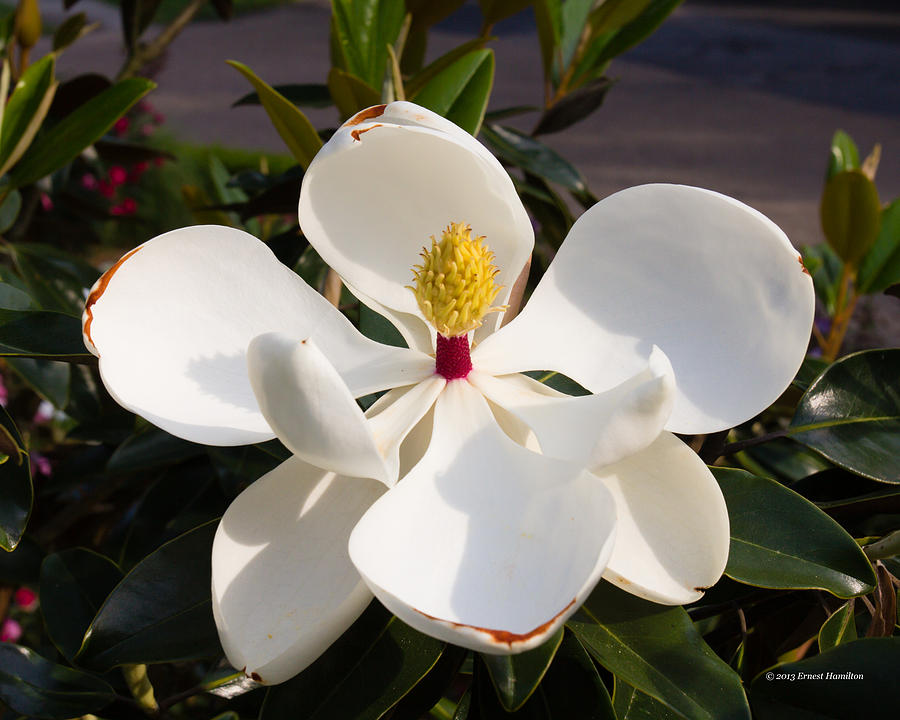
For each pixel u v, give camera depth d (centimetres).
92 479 54
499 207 37
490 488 33
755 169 229
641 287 36
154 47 65
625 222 36
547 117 56
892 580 35
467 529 32
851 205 54
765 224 33
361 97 46
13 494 36
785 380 34
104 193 108
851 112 275
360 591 31
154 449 46
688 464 33
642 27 56
